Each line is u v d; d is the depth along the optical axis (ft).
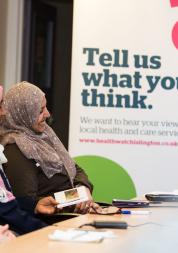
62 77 23.52
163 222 9.14
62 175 12.76
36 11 22.50
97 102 17.28
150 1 17.29
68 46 23.52
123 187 17.38
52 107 23.44
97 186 17.34
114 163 17.34
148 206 11.37
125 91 17.31
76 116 17.29
